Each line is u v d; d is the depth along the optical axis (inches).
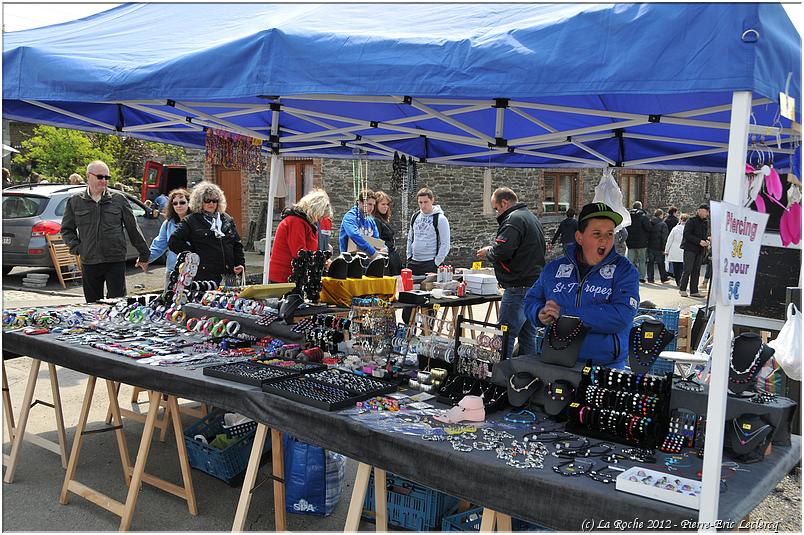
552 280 126.0
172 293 190.5
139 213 480.1
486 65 90.6
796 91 82.7
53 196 402.0
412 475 94.7
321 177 527.8
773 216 203.3
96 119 219.1
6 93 140.3
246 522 136.9
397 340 140.7
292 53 106.4
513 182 591.2
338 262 190.4
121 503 142.1
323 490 139.3
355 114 205.9
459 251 553.6
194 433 163.0
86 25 177.9
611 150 215.0
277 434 128.0
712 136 188.5
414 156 256.1
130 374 135.0
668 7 77.5
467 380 120.8
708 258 481.4
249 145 231.3
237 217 598.9
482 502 87.6
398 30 105.9
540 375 112.1
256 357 141.0
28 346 158.7
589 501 79.6
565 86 83.8
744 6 72.1
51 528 133.3
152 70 122.0
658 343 111.7
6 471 157.5
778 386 139.6
